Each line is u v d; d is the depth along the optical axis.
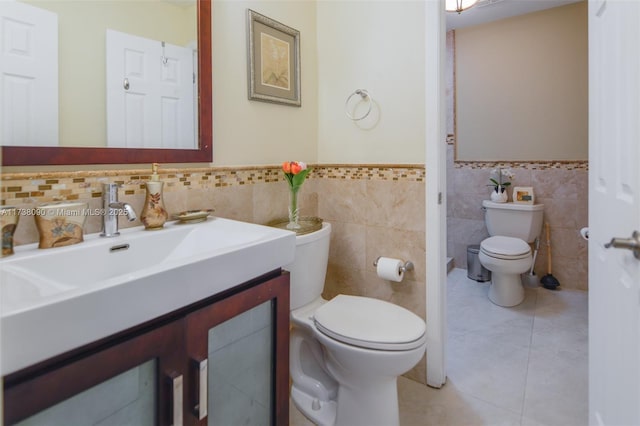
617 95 0.87
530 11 2.77
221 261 0.81
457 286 2.92
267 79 1.62
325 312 1.41
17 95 0.92
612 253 0.92
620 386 0.87
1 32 0.89
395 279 1.61
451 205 3.30
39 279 0.81
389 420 1.30
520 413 1.47
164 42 1.23
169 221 1.25
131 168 1.16
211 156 1.39
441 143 1.57
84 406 0.61
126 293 0.64
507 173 2.98
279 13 1.69
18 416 0.53
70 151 1.01
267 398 1.00
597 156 1.05
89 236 1.03
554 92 2.76
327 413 1.45
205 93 1.35
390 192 1.70
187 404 0.76
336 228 1.90
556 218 2.81
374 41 1.72
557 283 2.79
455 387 1.64
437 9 1.51
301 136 1.84
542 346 1.98
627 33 0.80
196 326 0.78
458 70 3.14
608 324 0.96
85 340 0.59
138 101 1.17
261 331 0.97
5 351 0.50
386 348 1.19
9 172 0.91
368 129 1.76
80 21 1.03
